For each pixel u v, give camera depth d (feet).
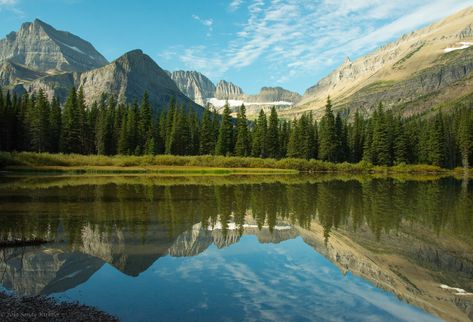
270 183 192.85
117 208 99.45
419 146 384.06
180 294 41.29
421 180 239.71
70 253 56.29
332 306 39.32
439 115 378.53
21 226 74.13
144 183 173.68
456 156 386.73
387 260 57.82
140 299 39.42
